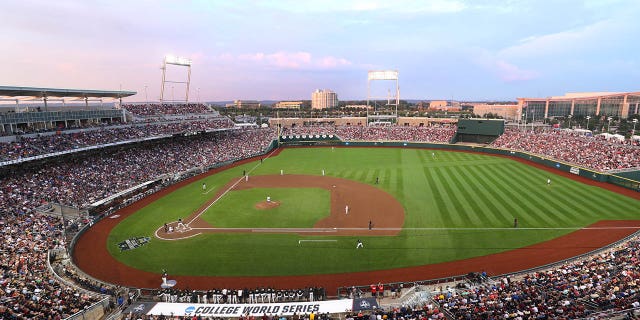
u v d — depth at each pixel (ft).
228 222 129.59
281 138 332.80
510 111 649.20
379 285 80.74
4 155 144.97
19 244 102.78
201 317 67.26
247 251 105.81
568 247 103.55
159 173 194.59
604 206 137.69
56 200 140.56
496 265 94.73
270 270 94.53
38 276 84.99
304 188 176.14
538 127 382.83
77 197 145.89
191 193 171.01
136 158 206.49
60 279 85.35
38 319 64.03
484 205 141.08
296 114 519.19
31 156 151.53
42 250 100.58
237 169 229.04
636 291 67.41
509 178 185.68
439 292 78.59
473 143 303.07
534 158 231.71
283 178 199.82
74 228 121.08
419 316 63.57
